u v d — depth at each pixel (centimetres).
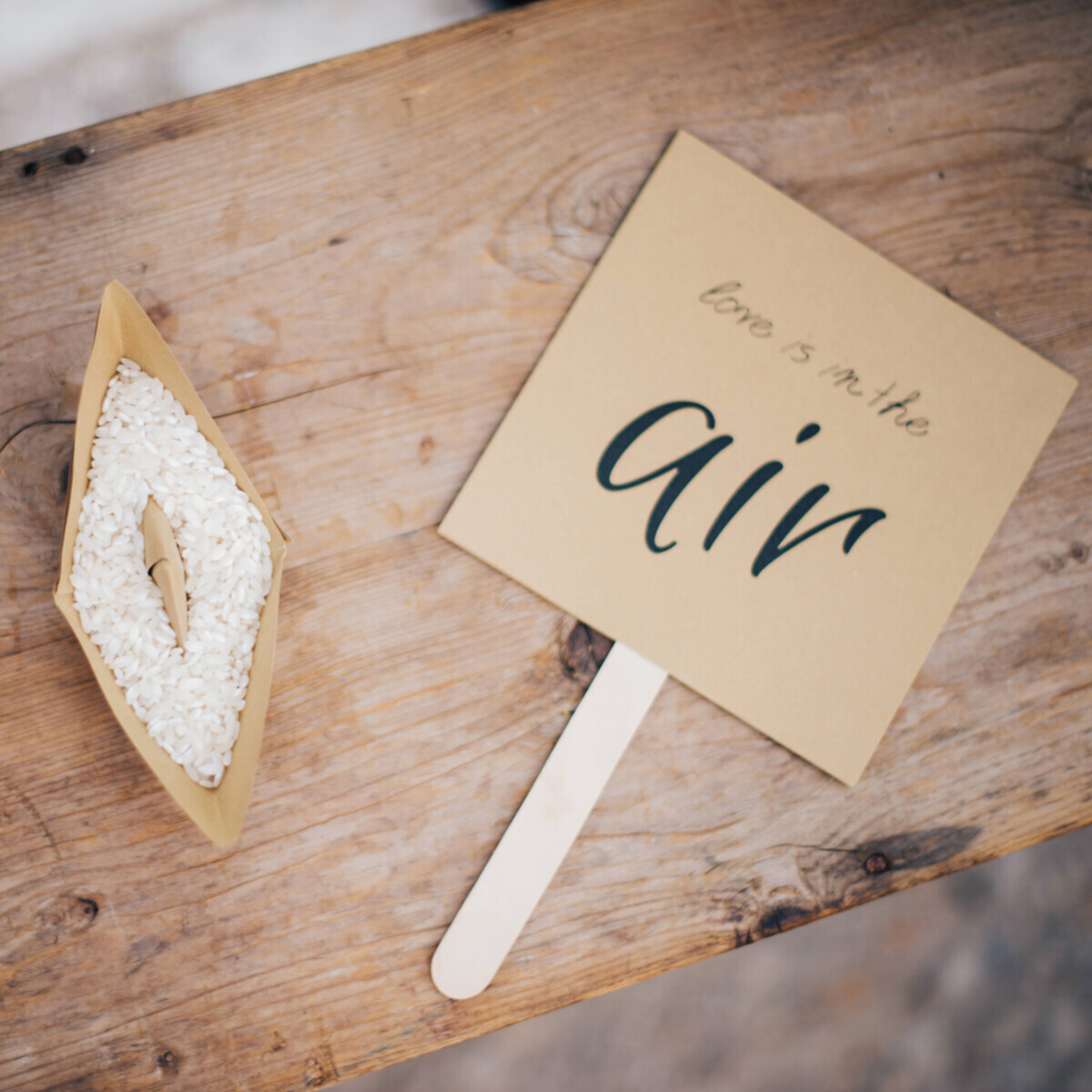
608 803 67
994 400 69
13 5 83
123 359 65
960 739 68
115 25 83
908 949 88
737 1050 86
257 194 68
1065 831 68
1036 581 69
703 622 68
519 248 68
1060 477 69
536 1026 86
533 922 67
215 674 65
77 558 65
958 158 70
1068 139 70
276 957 66
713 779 68
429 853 67
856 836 68
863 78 70
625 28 69
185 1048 66
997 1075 87
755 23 69
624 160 69
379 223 68
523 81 69
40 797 67
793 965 87
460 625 67
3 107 83
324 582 67
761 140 69
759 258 69
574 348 68
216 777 66
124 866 66
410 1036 66
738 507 68
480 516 68
